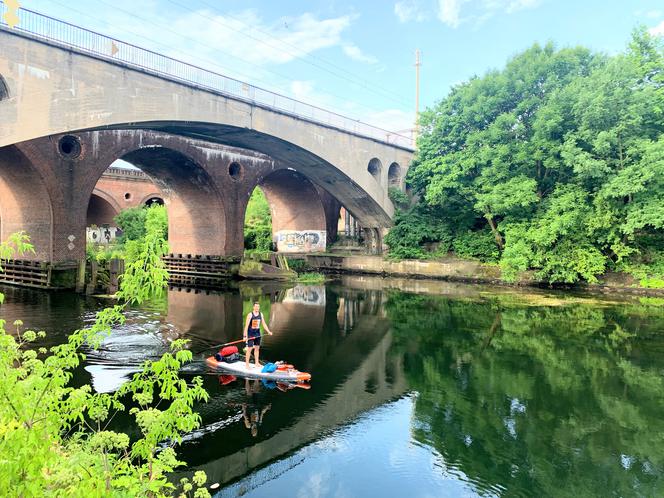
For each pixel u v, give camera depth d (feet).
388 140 107.34
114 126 58.03
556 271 81.30
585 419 27.84
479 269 94.94
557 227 75.10
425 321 54.90
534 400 30.68
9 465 9.41
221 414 27.86
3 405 10.32
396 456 23.43
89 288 68.18
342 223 167.32
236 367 34.81
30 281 73.51
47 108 47.50
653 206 68.54
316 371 36.17
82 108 50.49
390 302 68.85
